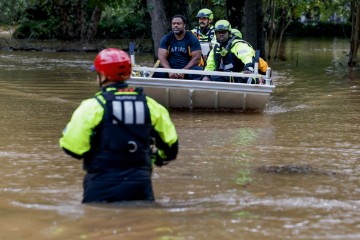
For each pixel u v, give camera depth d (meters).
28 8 45.31
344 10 41.03
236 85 13.87
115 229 5.71
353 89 18.42
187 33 14.76
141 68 13.80
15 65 25.86
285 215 6.30
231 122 12.88
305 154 9.80
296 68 25.53
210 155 9.63
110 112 6.02
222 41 14.41
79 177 8.18
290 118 13.40
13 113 13.51
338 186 7.78
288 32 52.88
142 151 6.15
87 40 41.31
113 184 6.14
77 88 18.08
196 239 5.48
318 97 16.75
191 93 13.95
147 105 6.14
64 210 6.36
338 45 42.19
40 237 5.59
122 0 24.78
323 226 5.96
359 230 5.86
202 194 7.24
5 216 6.23
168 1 22.38
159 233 5.62
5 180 7.98
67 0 42.28
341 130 11.92
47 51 36.16
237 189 7.53
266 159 9.40
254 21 22.75
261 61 14.90
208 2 32.78
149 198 6.34
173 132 6.26
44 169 8.62
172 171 8.52
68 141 5.96
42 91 17.30
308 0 30.67
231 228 5.80
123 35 46.28
